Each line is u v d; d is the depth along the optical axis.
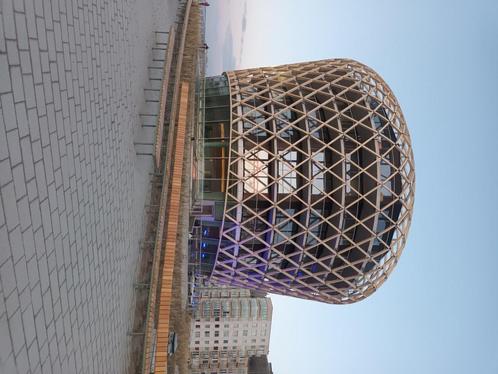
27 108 7.52
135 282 17.16
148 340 14.95
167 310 16.91
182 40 32.09
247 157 36.75
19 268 7.02
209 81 43.16
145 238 19.58
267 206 36.75
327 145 36.91
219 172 36.53
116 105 15.13
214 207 36.28
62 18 9.51
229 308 80.88
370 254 39.56
